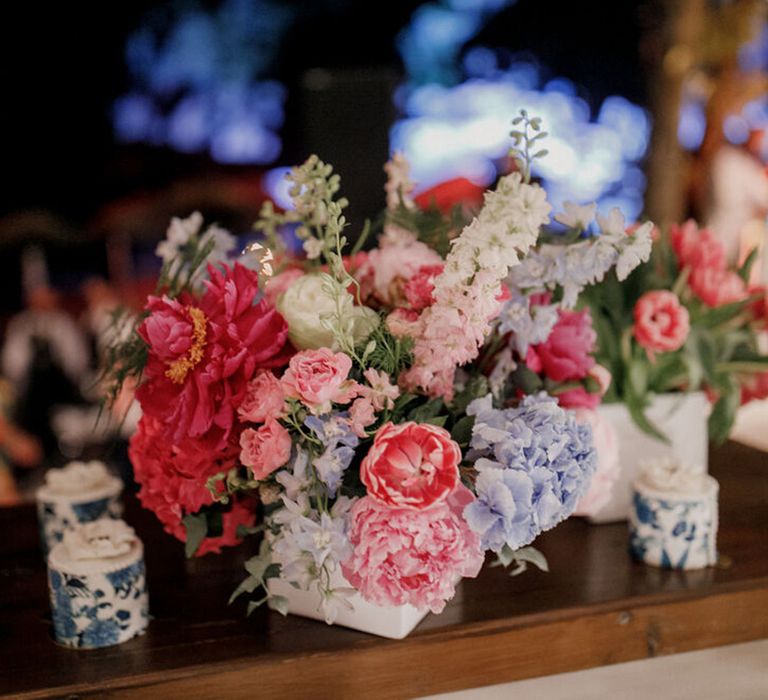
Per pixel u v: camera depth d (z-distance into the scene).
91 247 3.40
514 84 3.77
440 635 0.74
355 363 0.70
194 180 3.63
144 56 3.56
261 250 0.73
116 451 1.67
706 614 0.82
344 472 0.68
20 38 3.42
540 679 0.79
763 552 0.90
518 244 0.66
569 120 3.79
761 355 1.05
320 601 0.76
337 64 3.71
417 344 0.70
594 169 3.80
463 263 0.67
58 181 3.58
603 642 0.79
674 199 3.25
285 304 0.70
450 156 3.79
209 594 0.83
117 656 0.72
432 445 0.62
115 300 2.96
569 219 0.77
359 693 0.74
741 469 1.16
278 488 0.70
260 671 0.71
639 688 0.79
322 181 0.79
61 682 0.69
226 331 0.68
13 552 0.96
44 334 2.67
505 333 0.83
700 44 2.95
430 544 0.63
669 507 0.85
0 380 2.54
